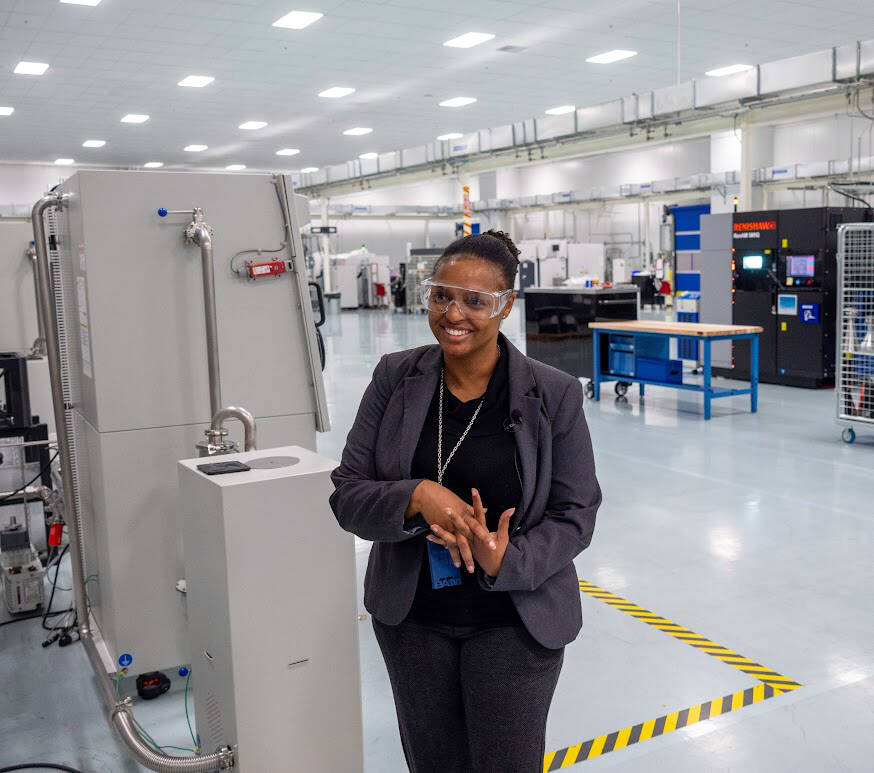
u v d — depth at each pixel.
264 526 2.02
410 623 1.57
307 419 3.19
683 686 2.95
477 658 1.53
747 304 9.96
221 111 14.41
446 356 1.53
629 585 3.90
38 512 5.64
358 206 29.06
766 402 8.73
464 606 1.54
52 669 3.25
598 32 10.16
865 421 6.56
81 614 3.13
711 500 5.24
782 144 22.11
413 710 1.60
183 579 2.98
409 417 1.56
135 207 2.81
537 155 18.22
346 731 2.19
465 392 1.58
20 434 3.97
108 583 2.94
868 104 12.16
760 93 10.96
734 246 10.01
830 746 2.55
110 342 2.81
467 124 16.59
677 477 5.80
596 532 4.66
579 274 26.59
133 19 8.97
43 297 2.89
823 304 9.24
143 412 2.88
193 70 11.38
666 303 21.80
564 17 9.48
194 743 2.69
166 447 2.92
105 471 2.85
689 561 4.19
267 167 22.73
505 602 1.54
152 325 2.87
